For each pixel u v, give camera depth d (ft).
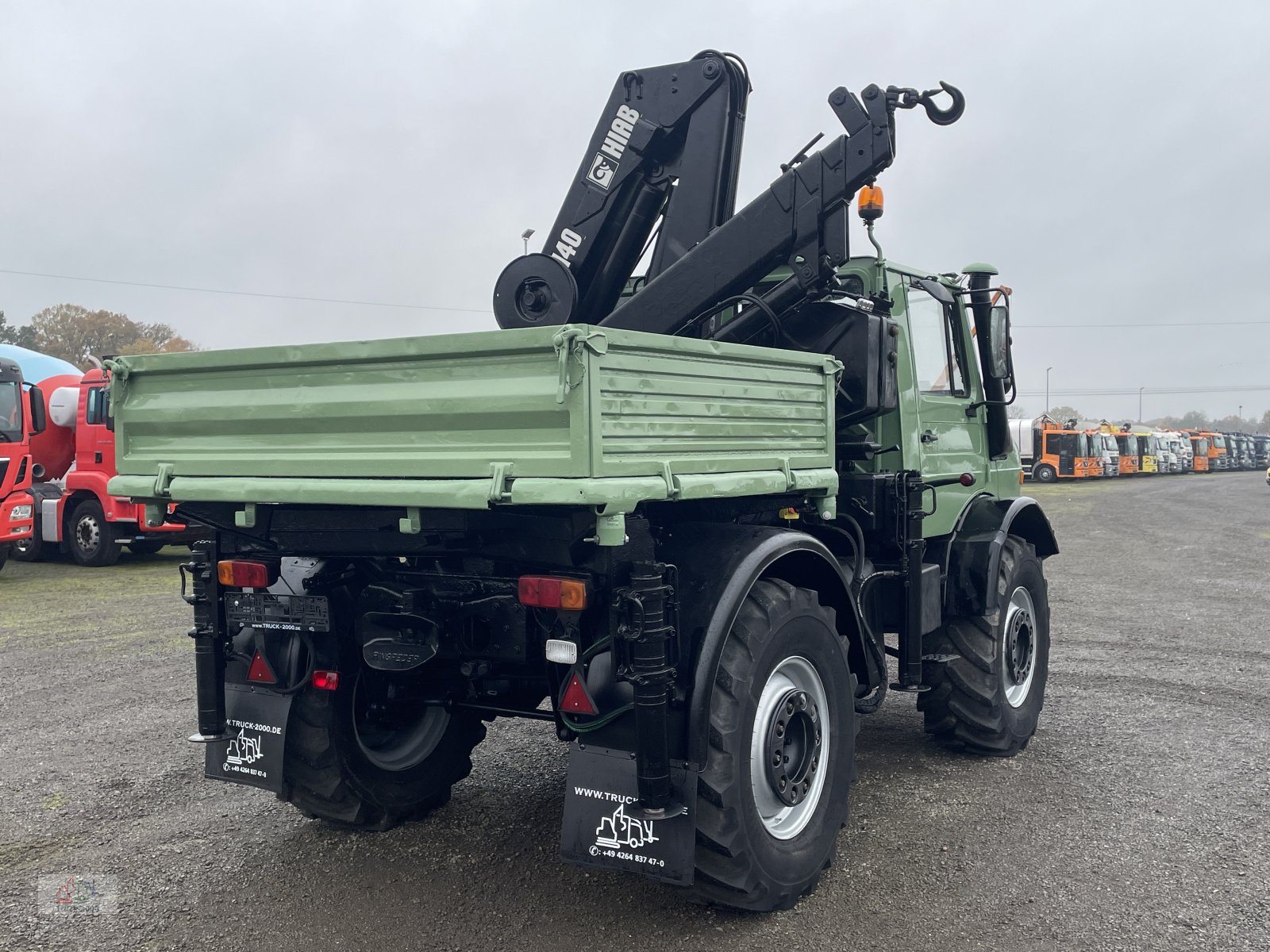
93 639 27.45
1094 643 26.73
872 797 14.71
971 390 17.92
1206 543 56.08
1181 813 13.84
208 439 11.09
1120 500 104.01
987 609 15.84
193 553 12.07
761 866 10.40
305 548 11.18
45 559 49.39
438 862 12.37
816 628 11.63
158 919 10.82
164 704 20.36
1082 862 12.18
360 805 12.94
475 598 11.05
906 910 10.92
